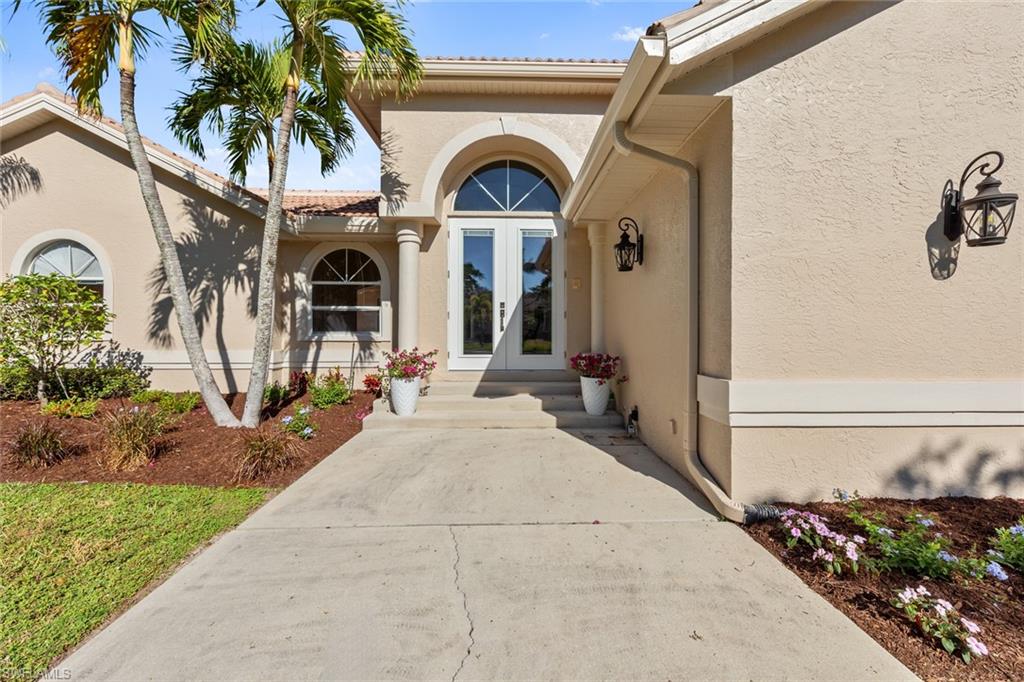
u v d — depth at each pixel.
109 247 9.11
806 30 4.03
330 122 8.02
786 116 4.04
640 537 3.77
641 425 6.72
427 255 9.46
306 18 6.51
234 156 9.44
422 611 2.83
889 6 4.05
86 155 9.09
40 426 6.03
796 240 4.06
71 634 2.63
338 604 2.90
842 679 2.27
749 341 4.08
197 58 6.86
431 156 8.85
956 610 2.63
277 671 2.34
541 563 3.39
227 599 2.96
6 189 9.10
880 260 4.08
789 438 4.09
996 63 4.08
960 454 4.11
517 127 8.92
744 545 3.62
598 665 2.38
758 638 2.56
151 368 9.16
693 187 4.68
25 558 3.45
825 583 3.04
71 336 8.36
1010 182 4.08
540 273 9.57
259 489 4.98
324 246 9.97
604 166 5.65
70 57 6.63
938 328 4.09
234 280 9.17
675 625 2.68
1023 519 3.55
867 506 3.90
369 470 5.53
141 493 4.78
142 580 3.20
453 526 4.02
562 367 9.49
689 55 3.58
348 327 10.14
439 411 7.93
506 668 2.37
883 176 4.06
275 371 9.38
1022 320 4.11
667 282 5.52
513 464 5.72
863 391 4.07
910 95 4.06
